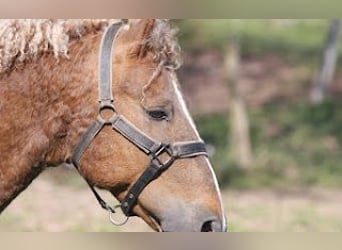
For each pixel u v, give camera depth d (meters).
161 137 4.02
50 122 4.07
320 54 29.38
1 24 4.10
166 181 4.03
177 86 4.14
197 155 4.08
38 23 4.09
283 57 29.23
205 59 29.33
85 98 4.01
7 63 4.07
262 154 21.44
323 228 12.77
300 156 21.23
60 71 4.05
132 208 4.12
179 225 3.99
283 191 18.39
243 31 31.36
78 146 4.04
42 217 12.86
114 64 4.03
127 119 3.99
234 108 22.09
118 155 4.00
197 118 24.52
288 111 24.45
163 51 4.10
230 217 13.86
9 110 4.09
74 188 16.66
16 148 4.12
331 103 24.70
